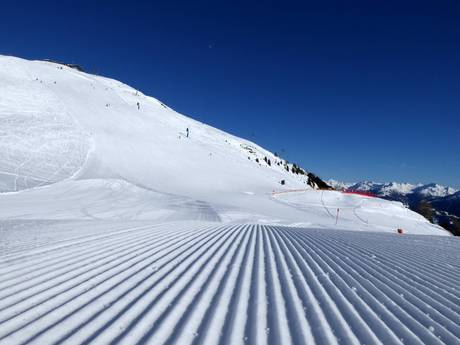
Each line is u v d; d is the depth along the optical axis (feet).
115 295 13.94
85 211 70.03
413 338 11.07
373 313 13.21
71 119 216.74
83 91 303.27
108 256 21.20
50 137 171.22
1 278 15.74
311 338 10.77
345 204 179.42
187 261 20.89
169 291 14.73
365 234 47.19
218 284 16.17
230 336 10.67
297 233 42.50
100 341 9.93
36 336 10.11
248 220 80.28
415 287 17.12
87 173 139.33
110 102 297.53
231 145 347.15
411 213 194.59
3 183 95.09
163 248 24.99
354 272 19.85
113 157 177.99
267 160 357.41
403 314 13.23
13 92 229.25
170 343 10.00
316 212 140.36
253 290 15.46
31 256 20.27
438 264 23.72
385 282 17.85
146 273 17.57
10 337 10.00
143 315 11.98
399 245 33.88
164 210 82.28
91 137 195.62
